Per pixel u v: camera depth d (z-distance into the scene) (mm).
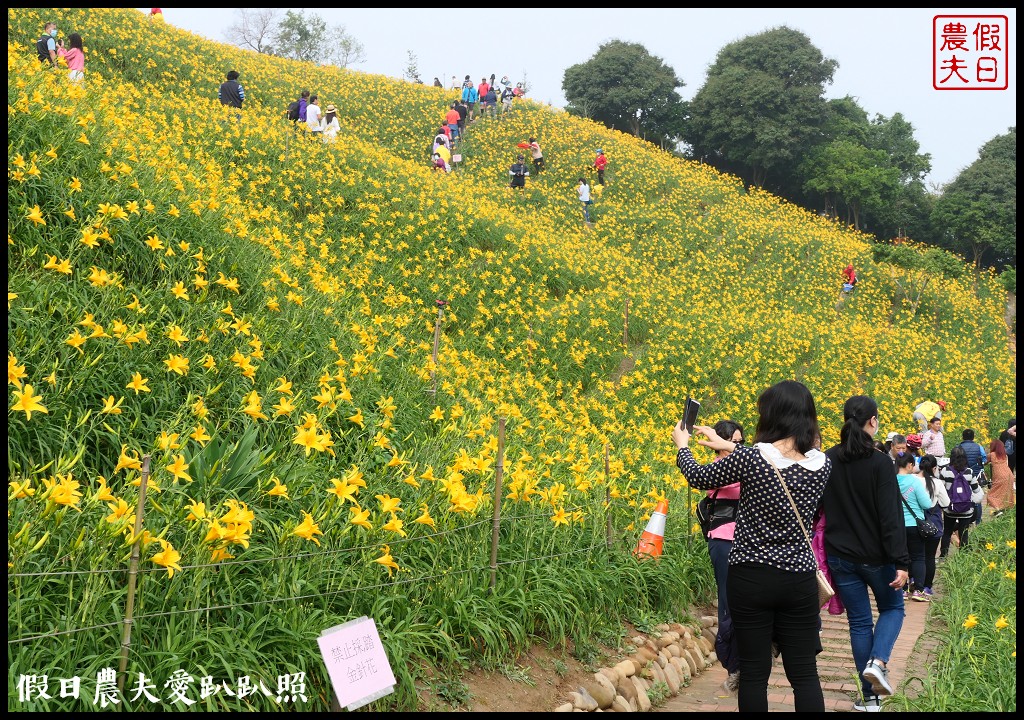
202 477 4176
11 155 6434
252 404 4383
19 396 3582
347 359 7254
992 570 7938
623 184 29859
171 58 22484
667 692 5125
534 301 15617
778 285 24422
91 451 4734
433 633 4066
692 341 16750
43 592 3381
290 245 10695
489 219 17562
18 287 5383
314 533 3625
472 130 32062
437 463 5730
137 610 3268
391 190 16312
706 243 26047
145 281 6809
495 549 4824
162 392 5309
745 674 3668
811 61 50781
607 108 57594
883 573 4711
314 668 3508
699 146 56062
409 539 4297
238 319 6598
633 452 9375
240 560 3838
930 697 4633
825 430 15664
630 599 5980
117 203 7129
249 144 15031
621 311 16453
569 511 6055
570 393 12984
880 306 25469
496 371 11883
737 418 14555
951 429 18250
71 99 8445
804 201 54562
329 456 5414
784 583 3592
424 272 13961
